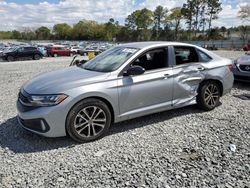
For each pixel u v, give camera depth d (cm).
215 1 7388
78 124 426
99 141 440
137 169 352
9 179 333
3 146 425
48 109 405
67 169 355
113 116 461
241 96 716
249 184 317
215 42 5356
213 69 571
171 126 500
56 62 2073
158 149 408
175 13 9019
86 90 421
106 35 11388
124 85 456
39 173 347
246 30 6022
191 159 377
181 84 523
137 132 474
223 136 452
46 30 12169
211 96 579
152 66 500
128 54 491
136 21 10488
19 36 11906
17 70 1451
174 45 530
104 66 485
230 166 357
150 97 488
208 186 315
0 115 573
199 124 508
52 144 429
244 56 862
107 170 351
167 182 323
